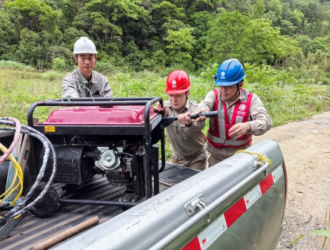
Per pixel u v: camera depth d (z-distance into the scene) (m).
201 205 1.36
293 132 8.59
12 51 41.19
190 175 2.74
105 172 2.06
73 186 2.29
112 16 56.25
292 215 3.98
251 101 2.98
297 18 97.88
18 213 1.50
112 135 2.01
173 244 1.18
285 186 2.34
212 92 3.20
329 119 10.78
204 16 65.25
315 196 4.57
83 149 1.95
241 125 2.64
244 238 1.67
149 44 59.69
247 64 12.15
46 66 41.69
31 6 45.81
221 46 51.44
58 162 1.90
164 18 63.38
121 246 1.01
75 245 0.97
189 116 2.41
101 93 3.65
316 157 6.46
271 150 2.20
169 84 2.97
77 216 1.94
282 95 12.27
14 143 1.58
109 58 49.41
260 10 68.19
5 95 10.39
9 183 1.88
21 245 1.60
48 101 2.08
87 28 54.09
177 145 3.36
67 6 56.66
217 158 3.30
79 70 3.48
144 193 2.00
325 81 28.33
